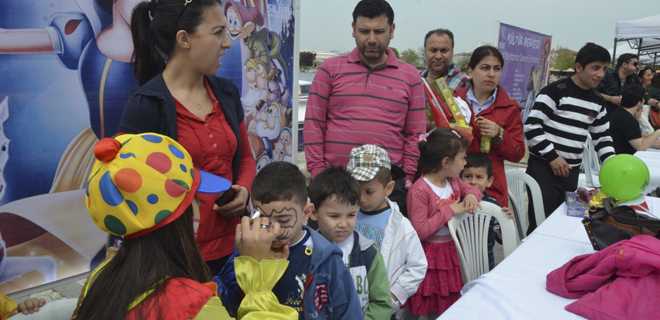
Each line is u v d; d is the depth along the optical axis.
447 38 3.56
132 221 0.93
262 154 2.90
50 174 1.93
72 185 2.01
